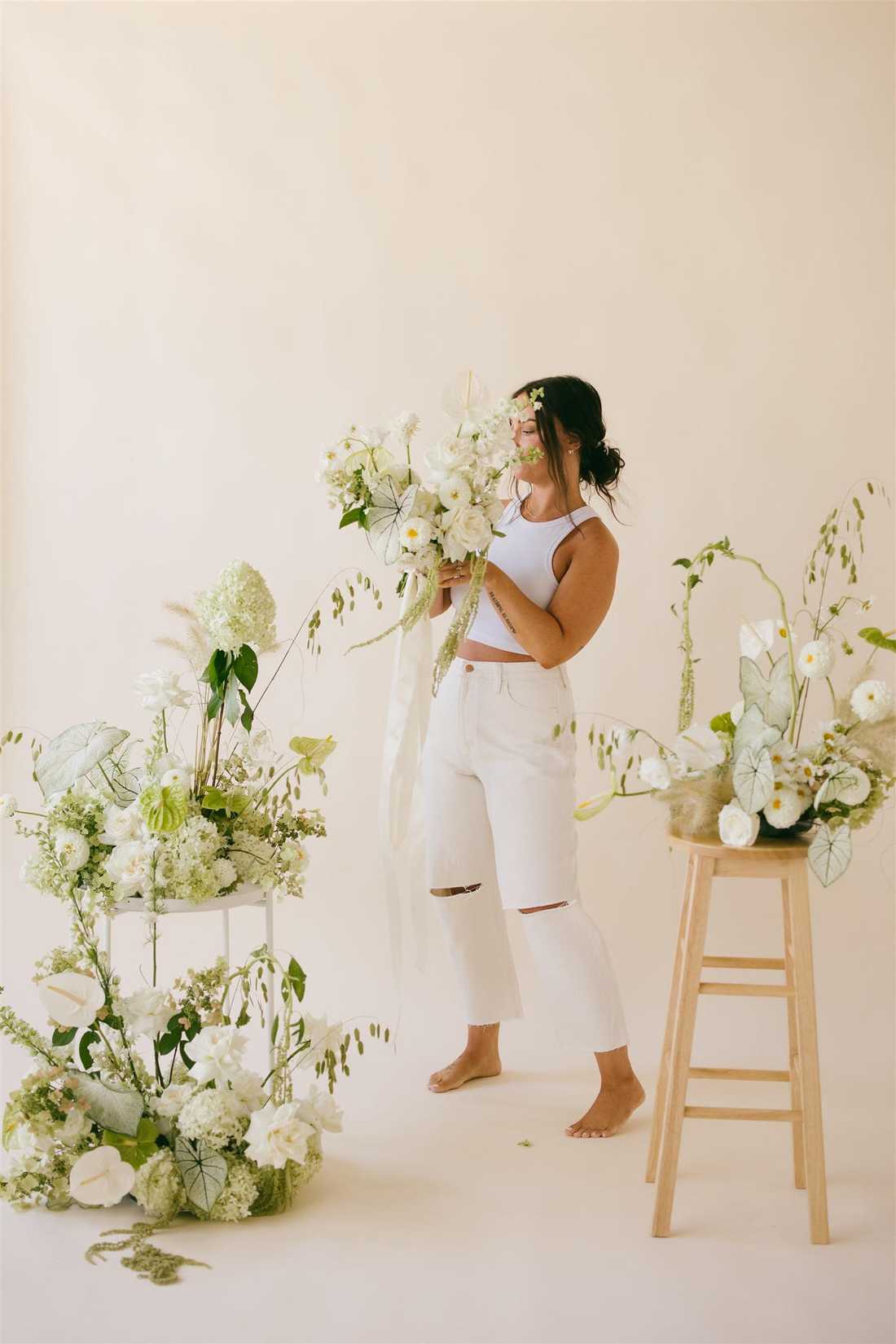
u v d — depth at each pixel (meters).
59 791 2.12
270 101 3.42
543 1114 2.55
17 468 3.48
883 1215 2.08
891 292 3.36
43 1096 2.02
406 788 2.40
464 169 3.39
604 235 3.37
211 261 3.44
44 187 3.46
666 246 3.37
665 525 3.38
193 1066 2.06
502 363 3.39
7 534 3.48
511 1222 2.06
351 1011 3.16
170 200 3.44
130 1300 1.79
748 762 1.87
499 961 2.71
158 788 2.09
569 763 2.52
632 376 3.38
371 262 3.41
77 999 2.01
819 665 1.94
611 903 3.38
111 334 3.46
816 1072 1.97
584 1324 1.74
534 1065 2.85
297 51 3.41
